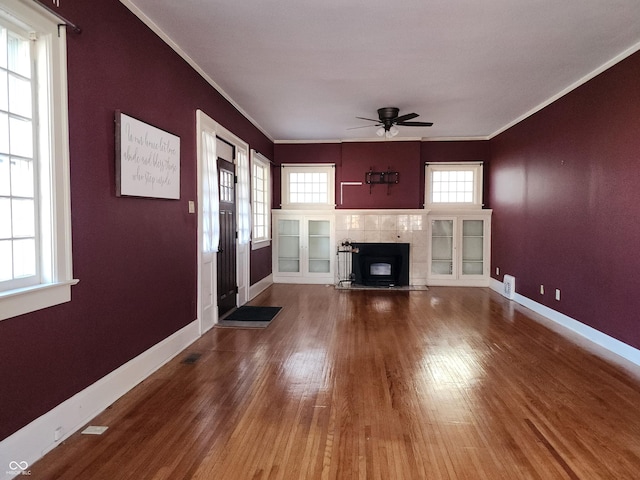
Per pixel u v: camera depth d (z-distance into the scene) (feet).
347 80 15.17
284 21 10.67
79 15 8.04
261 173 23.85
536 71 14.17
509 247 21.97
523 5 9.80
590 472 6.78
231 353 12.52
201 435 7.83
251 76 14.78
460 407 9.07
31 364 6.91
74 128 7.95
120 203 9.50
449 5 9.80
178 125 12.44
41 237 7.35
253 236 21.71
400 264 25.13
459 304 20.06
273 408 8.95
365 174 25.77
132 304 10.02
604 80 13.48
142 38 10.35
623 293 12.53
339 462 7.02
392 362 11.82
